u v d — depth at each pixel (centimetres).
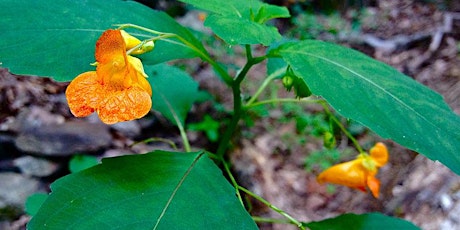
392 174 37
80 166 33
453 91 46
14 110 36
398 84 15
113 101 12
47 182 34
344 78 14
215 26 13
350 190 39
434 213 31
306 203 38
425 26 69
